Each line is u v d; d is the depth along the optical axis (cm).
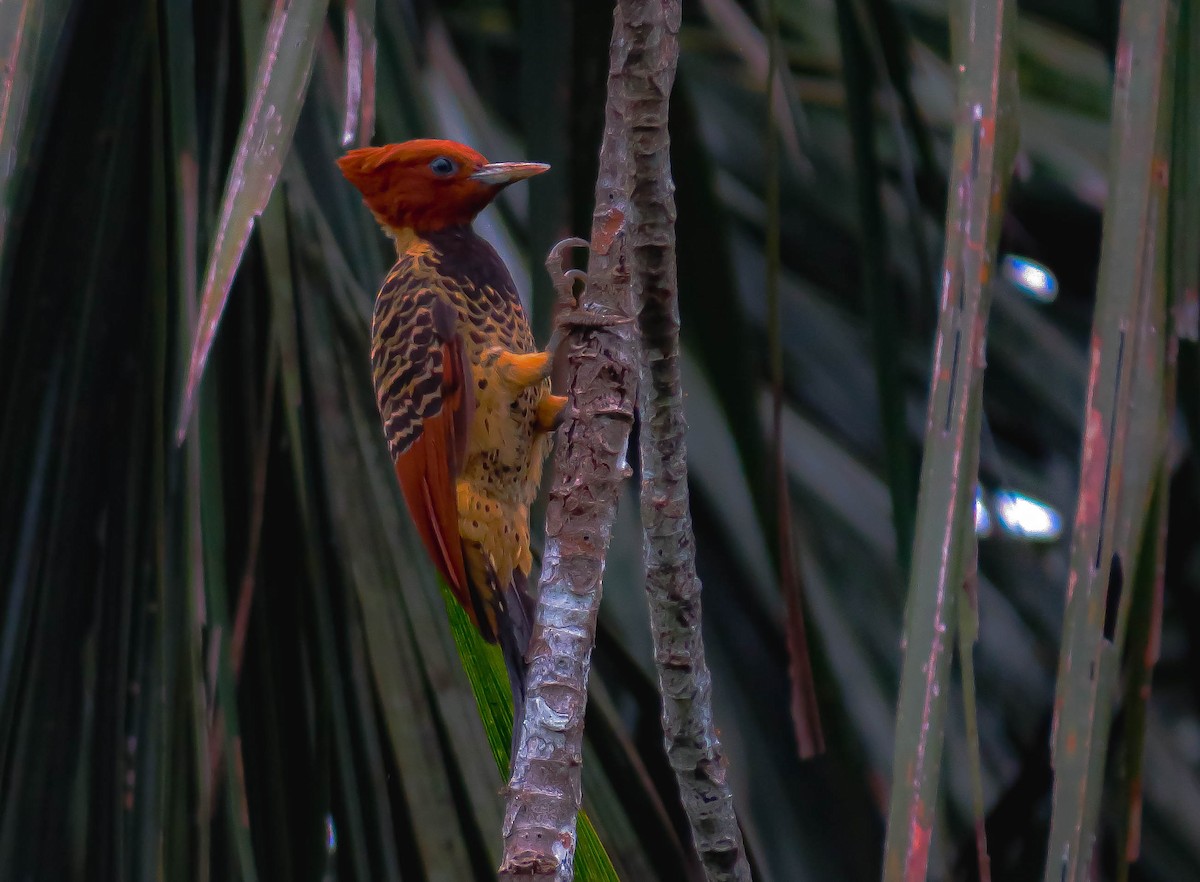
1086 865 225
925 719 234
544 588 441
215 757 593
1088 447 243
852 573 962
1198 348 477
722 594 799
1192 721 1029
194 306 566
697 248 600
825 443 1009
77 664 577
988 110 259
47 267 579
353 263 686
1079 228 1145
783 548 485
